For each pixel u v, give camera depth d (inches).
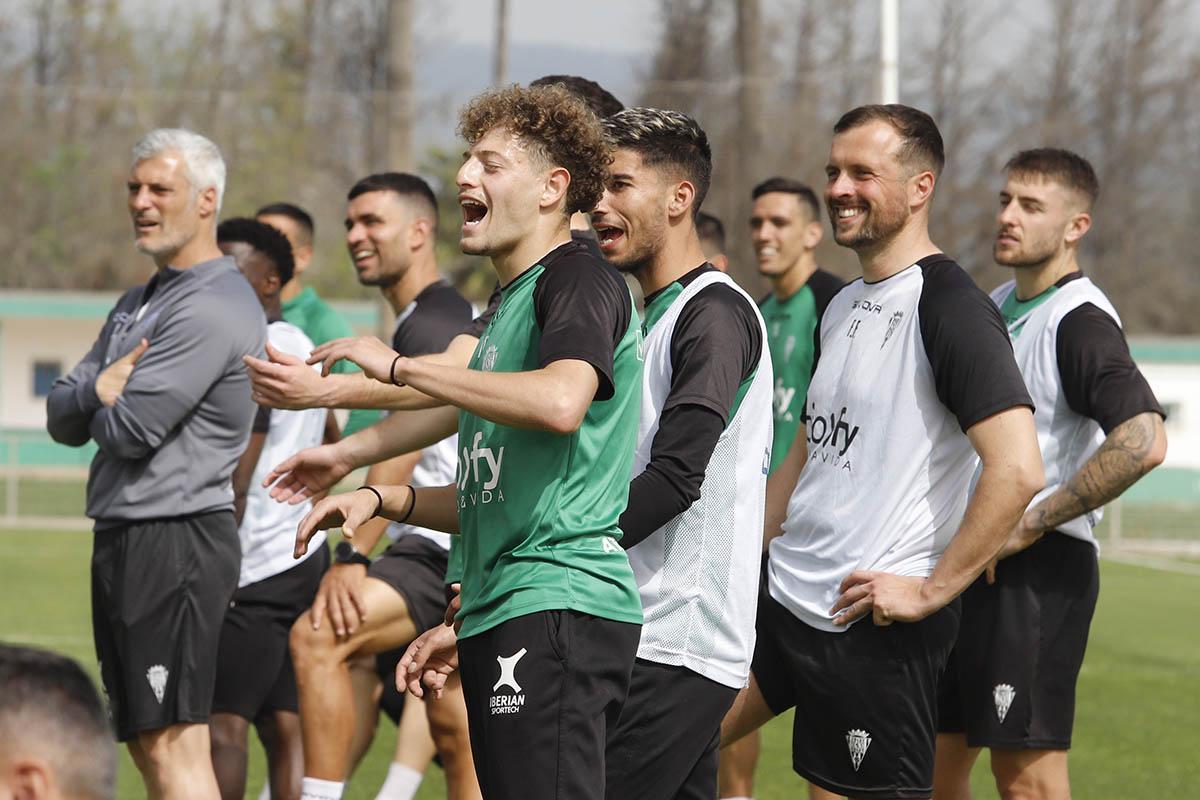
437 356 483.5
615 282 387.2
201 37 5354.3
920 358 475.2
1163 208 5236.2
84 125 5123.0
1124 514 2714.1
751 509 457.7
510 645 380.2
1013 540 536.7
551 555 382.9
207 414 578.2
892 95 1612.9
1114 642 1432.1
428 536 625.3
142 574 569.6
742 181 3056.1
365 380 413.4
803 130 3909.9
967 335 459.2
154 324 580.7
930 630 478.3
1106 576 2062.0
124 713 578.9
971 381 457.1
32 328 4146.2
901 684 478.9
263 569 666.2
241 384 585.0
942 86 5002.5
